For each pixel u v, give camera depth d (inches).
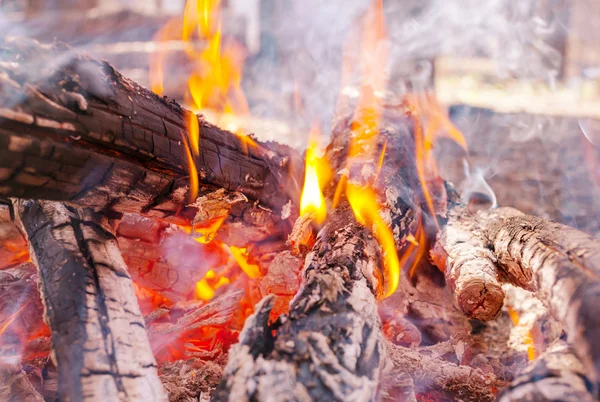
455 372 72.0
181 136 70.8
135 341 57.4
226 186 78.8
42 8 554.6
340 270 64.1
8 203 72.5
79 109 56.1
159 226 85.7
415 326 88.3
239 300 82.8
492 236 81.5
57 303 57.7
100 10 550.6
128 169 63.7
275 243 92.4
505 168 176.7
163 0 581.9
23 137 51.8
